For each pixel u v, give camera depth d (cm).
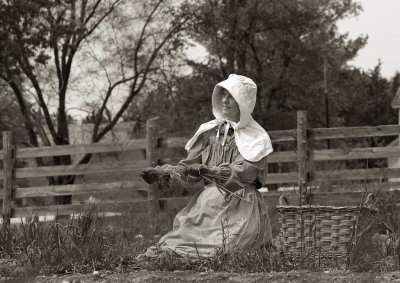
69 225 711
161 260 596
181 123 3397
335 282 511
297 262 586
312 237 629
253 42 3700
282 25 3581
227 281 523
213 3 3162
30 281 566
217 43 3400
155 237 891
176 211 1427
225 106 646
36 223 810
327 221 625
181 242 620
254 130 645
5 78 2677
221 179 618
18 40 2438
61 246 645
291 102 4031
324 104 4141
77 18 2719
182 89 3192
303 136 1422
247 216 622
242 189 630
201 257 593
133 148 1549
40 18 2528
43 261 618
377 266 568
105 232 855
